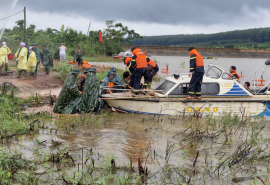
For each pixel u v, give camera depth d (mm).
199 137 7336
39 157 5773
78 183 4660
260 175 5312
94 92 9766
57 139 6945
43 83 14914
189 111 9500
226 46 169625
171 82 10000
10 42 29266
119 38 51375
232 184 4961
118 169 5387
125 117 9297
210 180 5090
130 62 10320
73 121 8586
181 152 6348
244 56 90875
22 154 5812
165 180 5043
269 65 11461
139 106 9594
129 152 6266
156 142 6969
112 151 6289
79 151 6211
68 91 9508
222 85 10000
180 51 83125
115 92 10969
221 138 7422
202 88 9984
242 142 6934
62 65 18453
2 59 15492
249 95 10117
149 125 8445
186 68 31562
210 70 10398
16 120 8055
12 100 10953
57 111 9625
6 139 6680
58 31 44375
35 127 7770
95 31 50406
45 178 4938
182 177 5102
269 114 9750
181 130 8016
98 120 8844
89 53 43188
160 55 81938
